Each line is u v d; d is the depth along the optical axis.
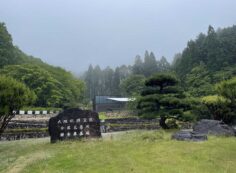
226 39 72.62
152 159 10.68
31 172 9.91
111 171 9.30
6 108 16.95
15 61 52.12
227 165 9.85
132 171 9.19
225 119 24.38
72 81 56.16
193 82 58.72
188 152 11.68
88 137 18.70
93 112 19.28
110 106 58.25
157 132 18.42
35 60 65.62
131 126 29.23
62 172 9.52
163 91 24.16
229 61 62.41
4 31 52.38
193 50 75.56
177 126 25.34
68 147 14.56
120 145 14.02
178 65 79.50
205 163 10.04
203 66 63.94
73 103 46.38
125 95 75.31
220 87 23.66
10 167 11.18
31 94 19.09
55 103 42.66
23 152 14.57
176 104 22.50
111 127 27.86
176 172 8.98
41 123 27.98
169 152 11.73
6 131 22.80
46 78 43.28
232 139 15.47
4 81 17.48
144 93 24.69
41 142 18.88
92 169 9.70
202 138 15.08
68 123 18.69
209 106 25.19
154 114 22.80
